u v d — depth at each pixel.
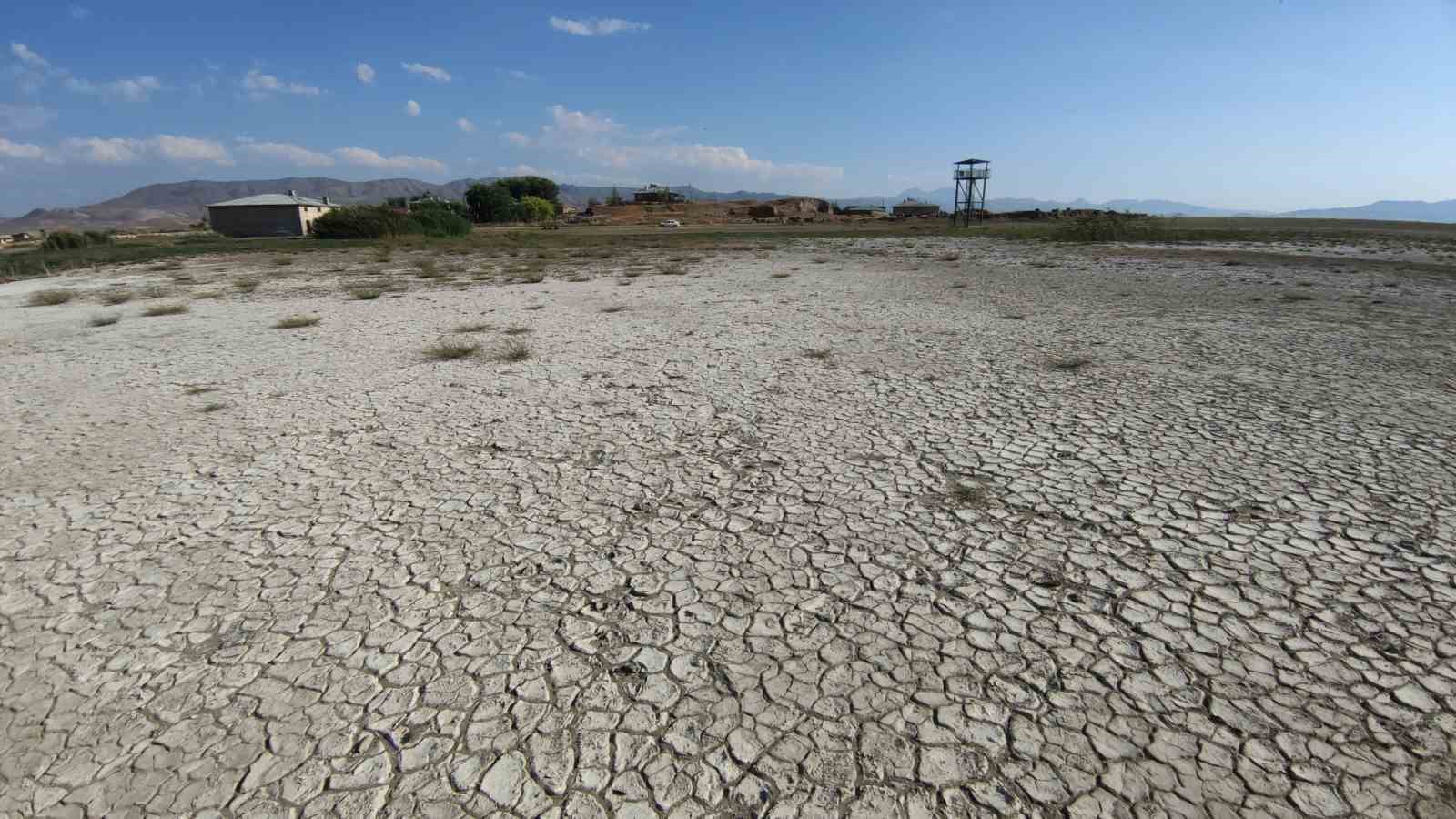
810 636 3.12
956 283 15.06
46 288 18.77
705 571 3.64
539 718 2.72
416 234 46.69
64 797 2.46
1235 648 2.94
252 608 3.47
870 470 4.80
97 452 5.60
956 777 2.40
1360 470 4.50
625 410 6.35
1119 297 12.27
